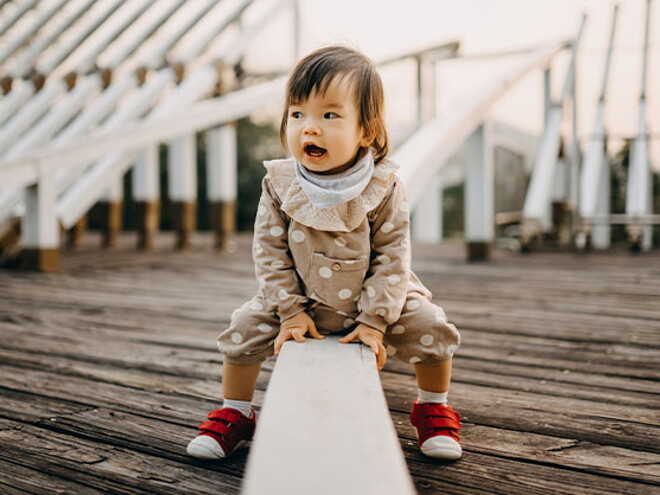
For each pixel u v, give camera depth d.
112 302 3.31
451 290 3.66
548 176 5.91
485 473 1.30
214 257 5.70
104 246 6.69
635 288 3.72
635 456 1.38
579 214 6.14
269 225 1.47
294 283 1.43
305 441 0.87
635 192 6.02
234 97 5.72
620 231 8.06
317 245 1.41
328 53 1.38
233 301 3.35
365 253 1.42
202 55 5.77
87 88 5.14
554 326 2.67
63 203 5.02
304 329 1.39
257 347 1.43
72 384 1.88
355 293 1.43
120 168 5.48
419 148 4.11
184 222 6.37
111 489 1.22
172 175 6.34
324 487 0.76
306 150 1.35
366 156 1.42
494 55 5.57
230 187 6.26
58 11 5.38
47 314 2.97
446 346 1.44
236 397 1.45
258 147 12.49
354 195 1.36
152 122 4.91
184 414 1.63
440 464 1.34
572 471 1.30
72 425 1.55
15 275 4.34
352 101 1.34
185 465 1.33
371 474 0.79
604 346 2.33
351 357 1.25
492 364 2.10
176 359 2.16
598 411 1.65
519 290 3.65
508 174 6.89
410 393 1.80
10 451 1.40
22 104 5.03
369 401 1.01
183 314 2.97
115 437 1.48
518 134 7.79
